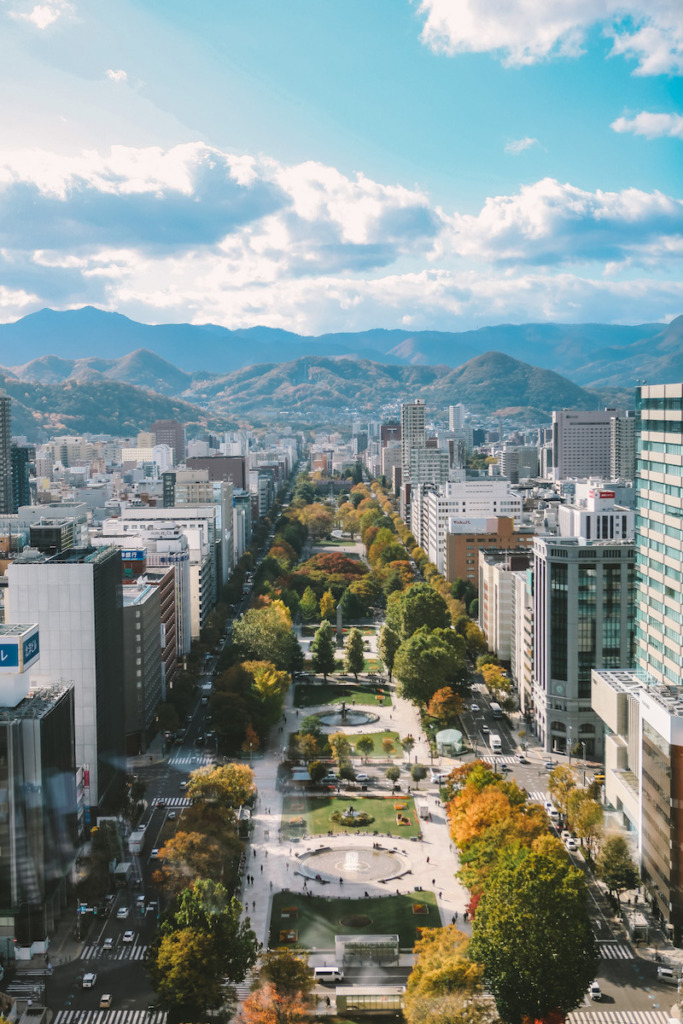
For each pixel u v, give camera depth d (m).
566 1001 196.75
